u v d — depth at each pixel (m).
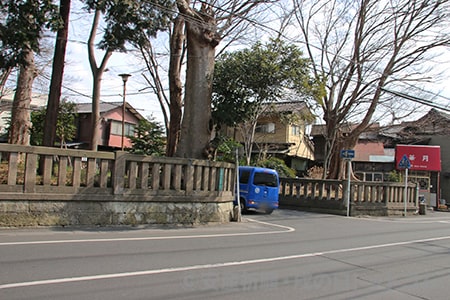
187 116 13.33
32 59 15.22
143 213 10.66
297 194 20.28
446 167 32.66
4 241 7.46
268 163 25.39
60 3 11.88
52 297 4.62
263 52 15.80
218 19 13.71
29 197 8.99
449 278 6.70
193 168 11.65
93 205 9.90
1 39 8.99
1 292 4.71
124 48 11.62
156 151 23.33
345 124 25.12
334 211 18.91
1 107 25.08
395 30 21.41
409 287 6.03
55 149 9.32
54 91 11.80
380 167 33.41
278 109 25.70
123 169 10.29
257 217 15.39
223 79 15.77
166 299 4.82
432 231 13.69
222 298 4.97
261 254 7.83
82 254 6.80
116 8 10.14
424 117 26.34
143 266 6.28
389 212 19.95
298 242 9.66
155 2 11.29
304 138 35.25
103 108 35.97
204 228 11.17
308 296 5.26
